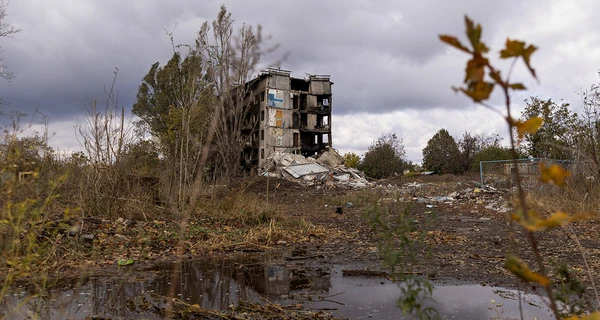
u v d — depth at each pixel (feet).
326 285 16.05
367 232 30.89
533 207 34.50
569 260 20.04
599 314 2.87
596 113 34.76
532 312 12.51
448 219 39.58
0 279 12.12
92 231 22.52
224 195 33.37
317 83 156.76
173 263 19.80
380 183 96.73
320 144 156.35
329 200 61.57
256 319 11.95
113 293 14.23
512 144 2.39
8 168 8.00
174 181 29.68
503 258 20.61
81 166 25.94
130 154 29.68
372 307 13.16
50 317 11.28
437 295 14.37
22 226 8.81
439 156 179.11
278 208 35.29
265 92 144.36
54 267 16.42
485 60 2.07
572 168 35.94
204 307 13.16
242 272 18.22
